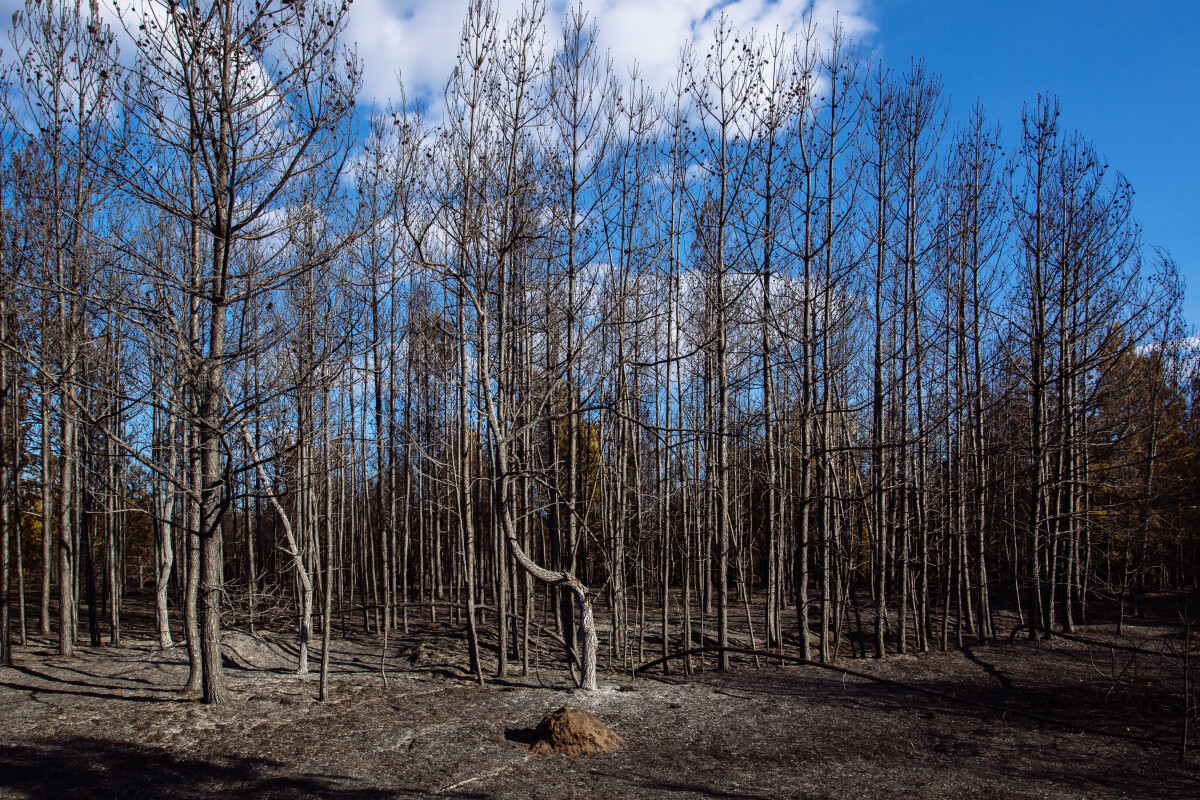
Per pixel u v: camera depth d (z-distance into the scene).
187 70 8.14
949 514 15.42
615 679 11.80
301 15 8.53
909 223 15.01
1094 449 17.36
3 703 9.62
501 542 11.91
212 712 9.30
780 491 14.59
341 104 8.78
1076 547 17.81
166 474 8.60
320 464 11.41
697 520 13.70
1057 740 8.69
